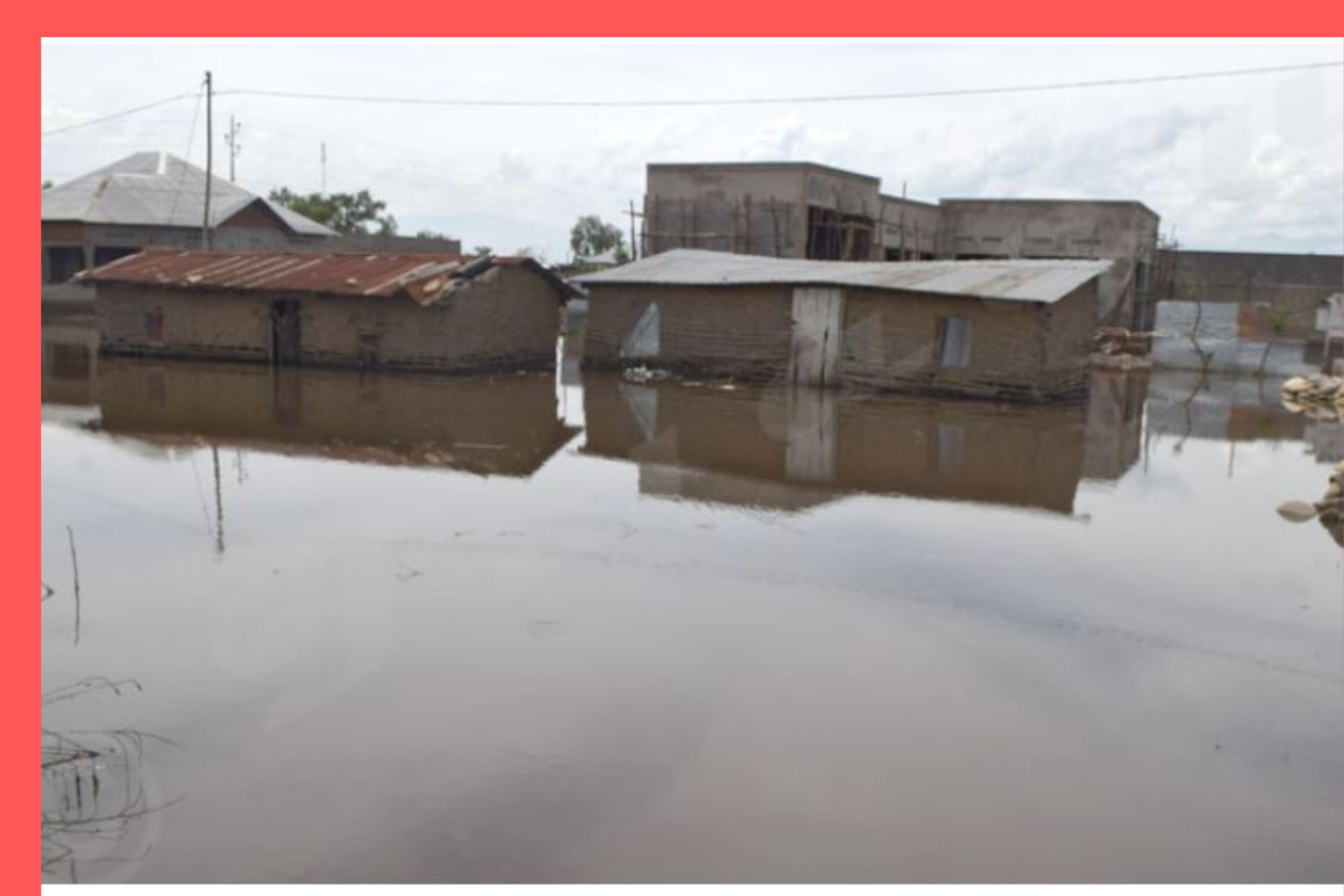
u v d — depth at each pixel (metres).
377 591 7.98
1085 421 18.05
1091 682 6.60
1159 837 4.89
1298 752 5.75
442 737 5.66
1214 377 26.92
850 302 21.25
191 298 23.73
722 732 5.81
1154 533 10.17
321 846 4.65
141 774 5.23
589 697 6.20
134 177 40.16
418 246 44.66
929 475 12.80
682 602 7.88
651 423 16.66
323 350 22.75
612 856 4.62
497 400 18.94
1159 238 36.44
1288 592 8.41
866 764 5.49
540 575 8.43
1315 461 14.55
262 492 11.05
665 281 23.25
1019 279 20.77
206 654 6.68
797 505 10.98
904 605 7.91
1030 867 4.61
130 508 10.24
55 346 26.83
